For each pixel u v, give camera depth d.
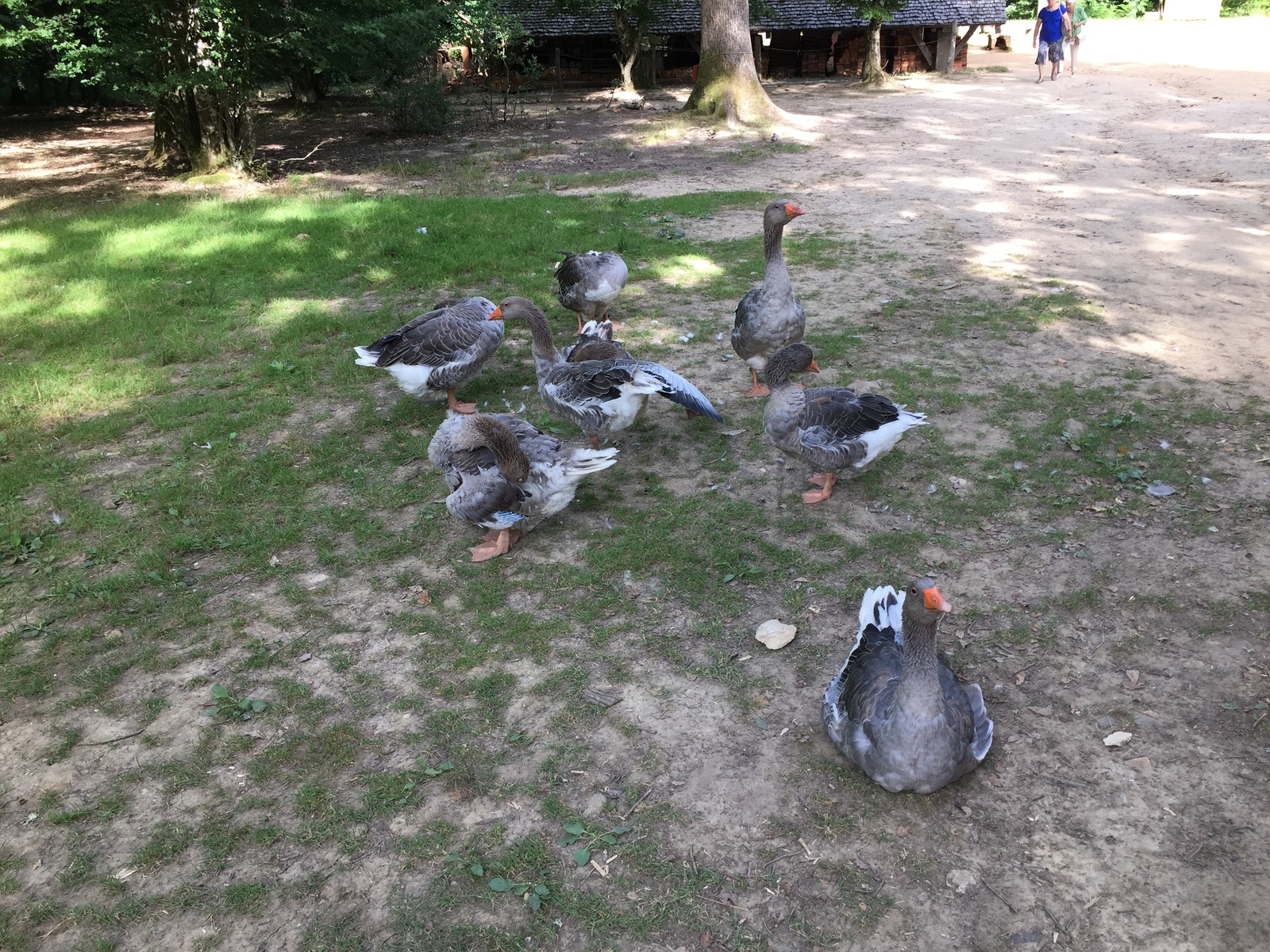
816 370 3.10
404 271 5.81
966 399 3.87
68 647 2.76
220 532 3.26
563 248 6.25
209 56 9.30
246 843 2.17
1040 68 14.92
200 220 7.46
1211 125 10.00
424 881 2.08
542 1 16.67
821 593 2.86
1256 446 3.43
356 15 10.39
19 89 16.75
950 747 2.10
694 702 2.49
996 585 2.84
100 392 4.27
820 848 2.11
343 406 4.16
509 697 2.53
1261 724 2.32
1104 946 1.90
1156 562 2.88
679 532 3.18
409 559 3.12
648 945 1.94
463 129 13.20
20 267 6.22
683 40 18.39
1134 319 4.62
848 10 16.33
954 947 1.92
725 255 5.99
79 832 2.21
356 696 2.56
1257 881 1.99
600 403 3.34
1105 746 2.30
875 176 8.39
